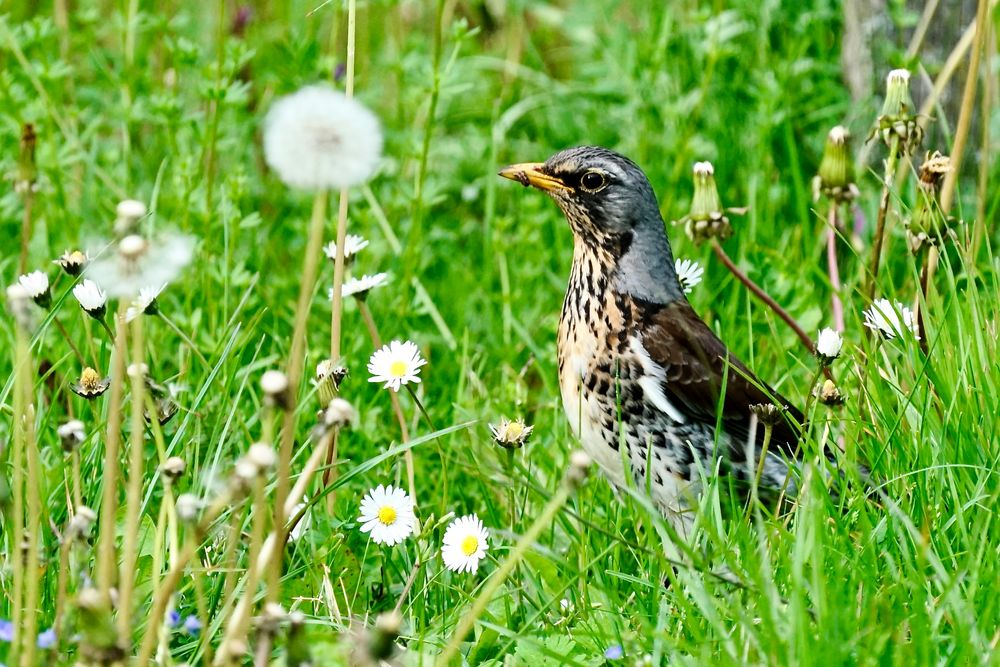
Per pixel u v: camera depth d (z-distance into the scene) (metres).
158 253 5.56
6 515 8.08
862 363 10.24
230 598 7.41
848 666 7.04
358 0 13.61
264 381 5.77
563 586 8.36
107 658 5.64
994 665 6.81
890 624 7.14
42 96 13.29
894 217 12.75
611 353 10.09
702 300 12.67
